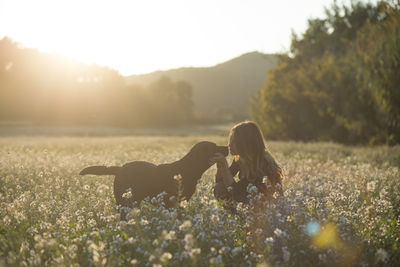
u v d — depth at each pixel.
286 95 29.12
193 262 2.74
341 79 23.34
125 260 3.35
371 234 3.90
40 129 61.81
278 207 4.01
